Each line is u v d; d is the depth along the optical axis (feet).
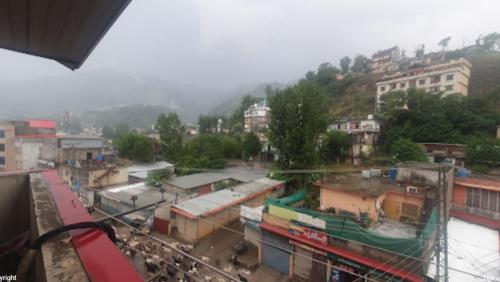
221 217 46.75
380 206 39.22
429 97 92.17
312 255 30.17
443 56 152.87
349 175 55.67
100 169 64.95
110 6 6.06
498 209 40.88
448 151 78.48
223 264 34.76
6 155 81.61
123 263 3.60
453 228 36.86
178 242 40.86
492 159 67.31
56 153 75.97
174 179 66.23
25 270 3.58
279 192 64.80
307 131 62.54
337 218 30.22
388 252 25.04
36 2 5.84
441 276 20.63
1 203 8.40
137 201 48.32
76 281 3.15
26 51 9.16
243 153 116.26
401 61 167.53
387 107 100.53
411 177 43.24
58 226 4.62
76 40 8.08
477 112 85.46
